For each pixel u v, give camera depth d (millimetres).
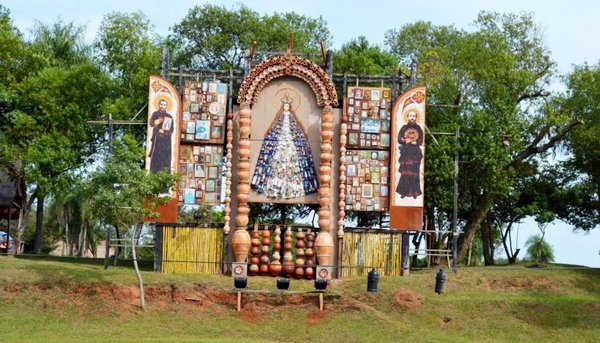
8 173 51156
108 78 53875
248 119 40812
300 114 41438
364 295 38281
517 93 52531
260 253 40906
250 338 34750
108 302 36812
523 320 36906
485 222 56469
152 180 37656
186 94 41750
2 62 51281
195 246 40844
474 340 34906
